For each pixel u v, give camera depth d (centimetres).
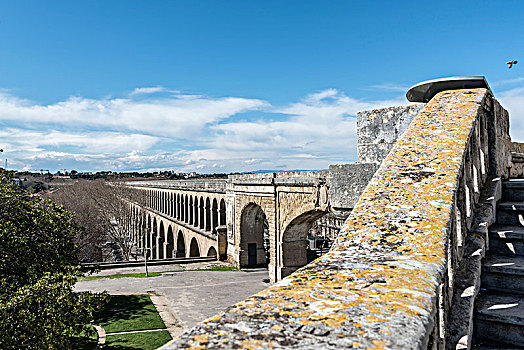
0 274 1297
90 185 8300
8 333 1050
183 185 5356
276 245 2778
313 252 3966
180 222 5356
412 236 285
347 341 165
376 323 180
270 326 180
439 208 313
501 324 344
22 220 1459
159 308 2273
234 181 3525
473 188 493
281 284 234
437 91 568
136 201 7356
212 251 4300
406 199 332
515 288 397
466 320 317
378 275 237
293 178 2494
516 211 509
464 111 471
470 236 439
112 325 1962
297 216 2478
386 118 625
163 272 3384
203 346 164
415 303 200
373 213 324
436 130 440
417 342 166
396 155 408
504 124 713
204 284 2894
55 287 1205
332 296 210
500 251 466
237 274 3262
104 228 6103
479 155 523
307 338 168
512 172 788
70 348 1262
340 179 648
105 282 2984
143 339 1759
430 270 243
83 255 5334
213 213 4275
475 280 368
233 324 183
